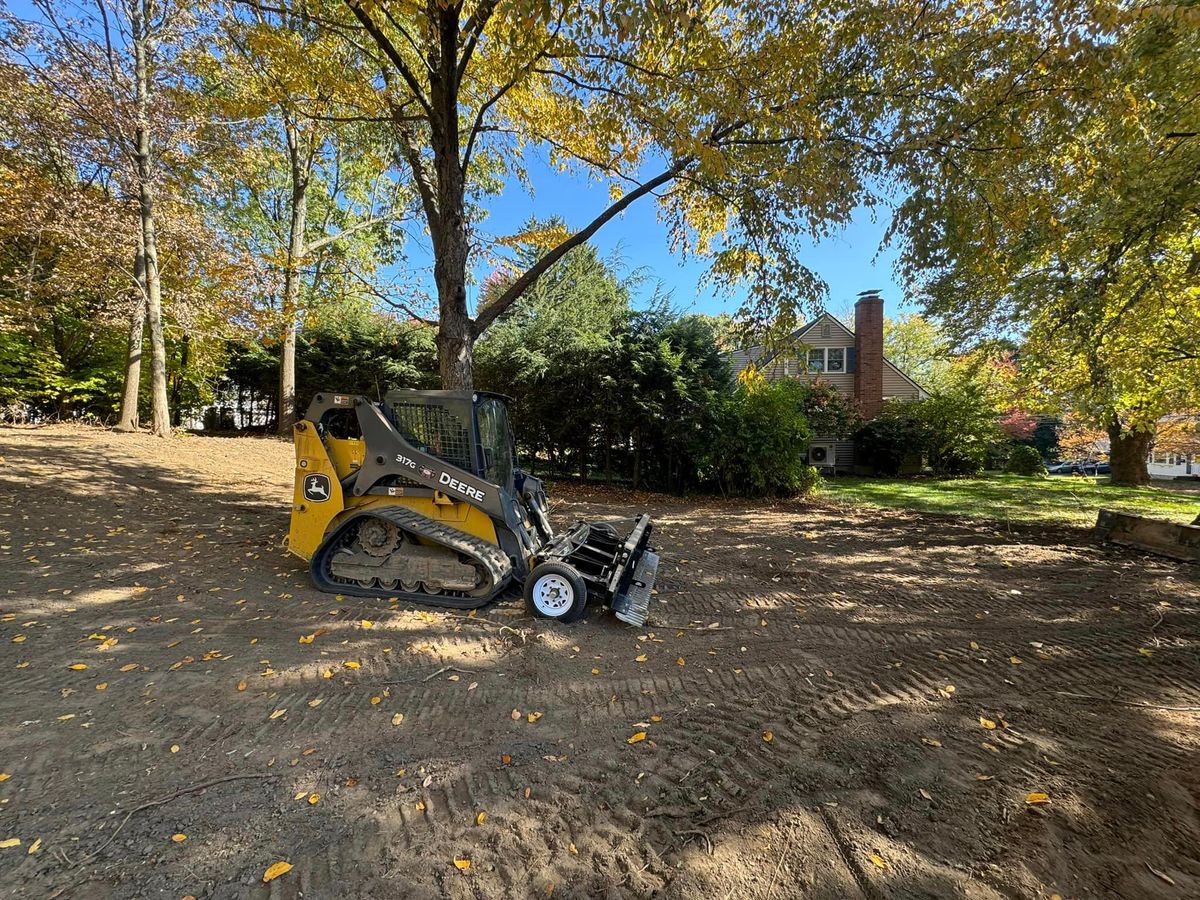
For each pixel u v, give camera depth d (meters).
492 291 14.71
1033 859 1.93
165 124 10.93
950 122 5.51
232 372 19.11
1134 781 2.40
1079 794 2.30
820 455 20.31
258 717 2.68
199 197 14.09
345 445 4.68
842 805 2.19
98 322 12.16
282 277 13.59
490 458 4.80
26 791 2.11
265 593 4.37
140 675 3.03
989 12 5.26
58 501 6.52
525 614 4.20
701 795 2.23
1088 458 21.86
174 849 1.85
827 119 6.07
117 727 2.55
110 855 1.81
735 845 1.97
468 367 6.79
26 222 10.32
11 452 8.49
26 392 12.87
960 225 5.82
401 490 4.49
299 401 18.58
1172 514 10.03
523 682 3.16
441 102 6.55
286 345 15.98
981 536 7.93
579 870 1.83
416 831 1.99
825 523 8.88
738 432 11.12
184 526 6.22
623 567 4.24
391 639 3.64
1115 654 3.76
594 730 2.70
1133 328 7.77
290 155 14.99
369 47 7.25
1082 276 7.23
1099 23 4.14
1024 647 3.86
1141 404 9.27
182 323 12.55
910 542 7.41
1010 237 6.40
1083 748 2.65
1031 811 2.19
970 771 2.44
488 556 4.18
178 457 10.25
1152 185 5.88
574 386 11.81
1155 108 5.75
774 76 5.63
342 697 2.90
